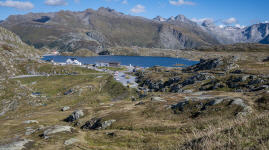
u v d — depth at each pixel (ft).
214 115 111.34
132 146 79.71
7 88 433.48
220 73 393.91
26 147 76.54
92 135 110.83
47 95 490.49
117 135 102.37
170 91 398.83
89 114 217.56
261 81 246.27
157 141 80.59
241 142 24.73
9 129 205.57
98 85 570.05
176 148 34.58
